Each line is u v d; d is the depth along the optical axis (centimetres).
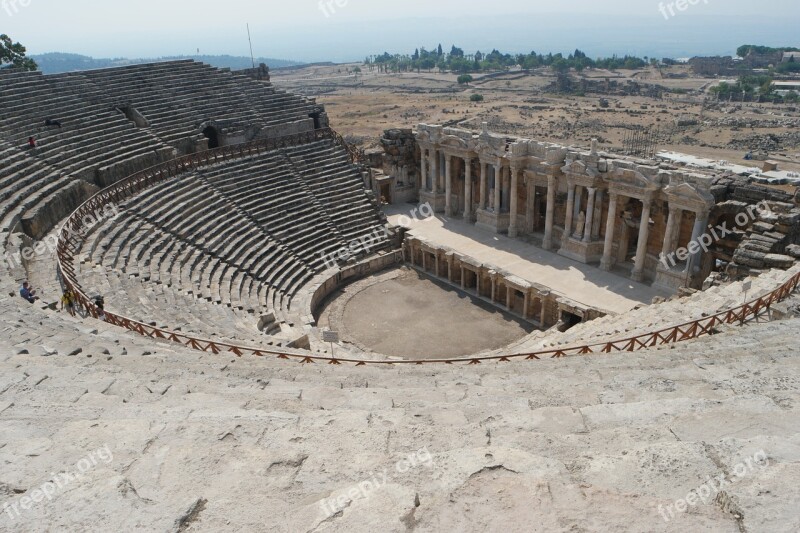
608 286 3894
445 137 5206
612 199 3950
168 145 4525
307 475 642
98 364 1286
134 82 4903
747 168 5978
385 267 4788
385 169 5853
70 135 4019
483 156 4872
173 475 637
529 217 4806
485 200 5169
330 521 533
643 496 536
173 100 4972
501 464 607
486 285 4241
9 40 6097
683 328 1977
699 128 11100
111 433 745
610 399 981
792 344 1337
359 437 735
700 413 724
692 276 3597
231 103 5241
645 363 1357
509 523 518
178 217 3881
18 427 791
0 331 1591
